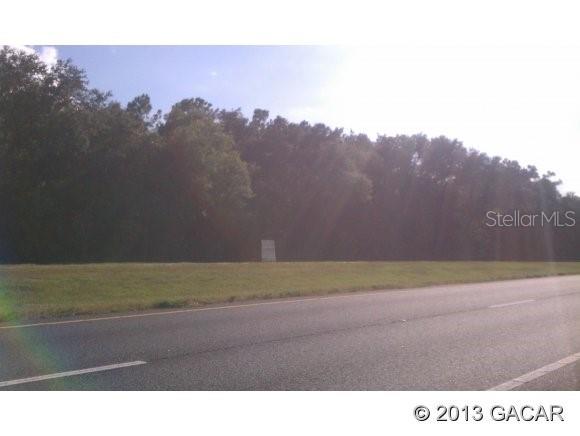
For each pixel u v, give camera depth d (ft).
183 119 159.22
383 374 26.71
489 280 88.69
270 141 194.70
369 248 209.46
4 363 27.63
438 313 47.11
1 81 127.95
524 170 242.17
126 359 28.86
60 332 35.65
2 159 126.72
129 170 139.95
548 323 42.34
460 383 25.29
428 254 224.33
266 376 26.11
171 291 55.52
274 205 178.29
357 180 190.19
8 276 51.19
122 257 139.23
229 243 165.17
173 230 147.95
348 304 52.26
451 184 231.91
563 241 233.14
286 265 77.56
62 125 130.31
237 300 54.65
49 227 131.75
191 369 27.12
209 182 148.56
